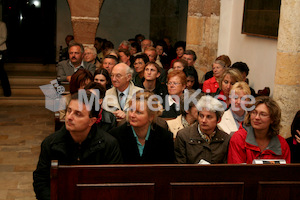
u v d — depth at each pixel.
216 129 3.38
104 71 4.75
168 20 13.38
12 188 5.31
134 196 2.72
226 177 2.76
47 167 2.86
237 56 7.62
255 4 6.68
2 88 10.15
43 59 11.83
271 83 6.17
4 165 6.09
